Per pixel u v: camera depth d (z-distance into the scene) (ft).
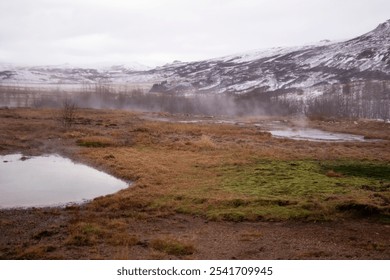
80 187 67.97
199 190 62.34
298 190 61.72
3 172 79.30
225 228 46.11
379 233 43.93
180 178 71.61
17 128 146.10
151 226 46.78
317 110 330.13
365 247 39.24
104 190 66.13
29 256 36.06
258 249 38.81
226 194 59.41
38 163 89.86
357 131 191.42
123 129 156.76
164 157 93.56
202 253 37.68
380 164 89.25
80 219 48.75
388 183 67.51
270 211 51.06
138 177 73.77
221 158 92.79
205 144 112.78
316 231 44.70
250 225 47.26
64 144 114.73
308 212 50.19
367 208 50.62
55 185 69.05
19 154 100.42
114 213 52.08
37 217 50.03
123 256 35.76
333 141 148.15
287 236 42.98
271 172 76.02
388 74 650.84
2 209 53.88
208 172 76.38
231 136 145.59
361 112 332.39
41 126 154.81
